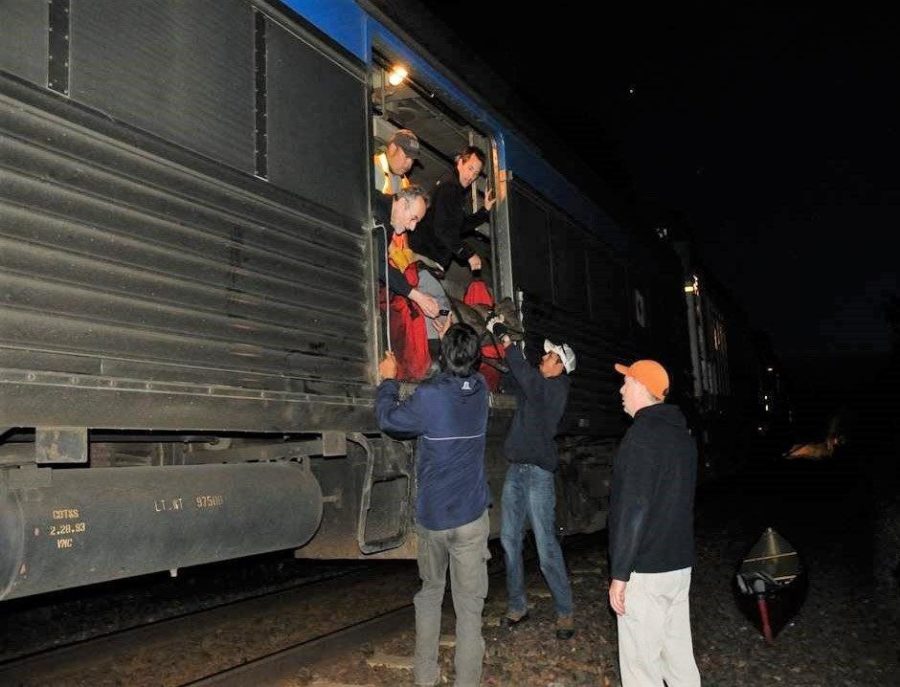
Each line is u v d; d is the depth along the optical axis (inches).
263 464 159.9
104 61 123.6
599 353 321.1
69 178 116.2
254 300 146.3
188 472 140.8
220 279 139.6
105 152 122.0
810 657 186.4
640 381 139.3
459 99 231.0
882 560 297.4
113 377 118.8
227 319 139.8
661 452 131.8
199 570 297.7
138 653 185.2
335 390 162.4
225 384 137.4
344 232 173.0
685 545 134.0
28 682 163.6
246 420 139.9
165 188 131.3
